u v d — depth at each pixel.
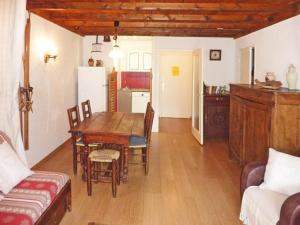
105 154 3.56
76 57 6.79
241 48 6.50
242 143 4.23
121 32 6.38
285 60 4.25
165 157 5.19
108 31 6.33
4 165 2.54
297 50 3.88
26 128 4.04
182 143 6.26
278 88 3.70
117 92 8.21
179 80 9.67
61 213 2.84
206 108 6.65
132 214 3.05
